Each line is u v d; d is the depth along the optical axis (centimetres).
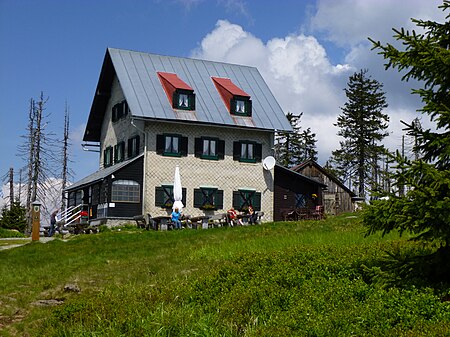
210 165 4169
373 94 7231
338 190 5334
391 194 945
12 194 6119
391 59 1014
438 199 916
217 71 4741
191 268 1620
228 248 1897
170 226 3309
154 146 4022
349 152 7188
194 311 988
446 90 998
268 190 4328
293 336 778
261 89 4706
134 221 3894
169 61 4625
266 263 1298
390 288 928
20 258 2084
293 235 2100
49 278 1588
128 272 1608
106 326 980
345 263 1153
